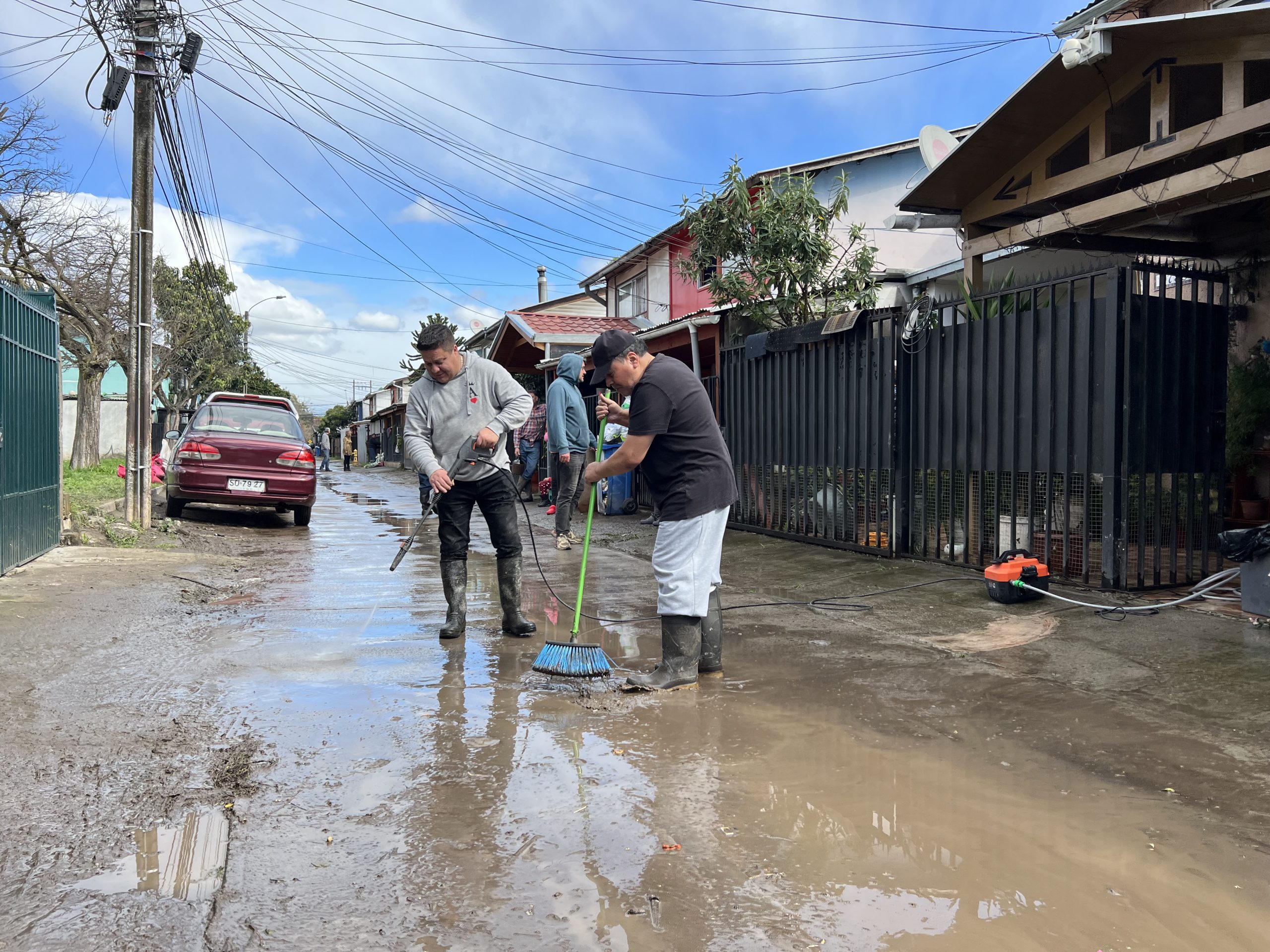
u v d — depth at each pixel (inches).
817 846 93.0
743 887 84.5
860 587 234.7
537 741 125.0
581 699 144.7
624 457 151.5
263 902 81.2
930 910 80.6
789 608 215.3
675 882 85.4
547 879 86.0
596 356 150.5
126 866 87.7
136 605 214.2
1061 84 242.4
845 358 289.9
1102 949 74.3
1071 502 214.7
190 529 405.1
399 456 1815.9
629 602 230.2
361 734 127.3
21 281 768.9
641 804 103.5
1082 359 211.2
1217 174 212.8
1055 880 85.9
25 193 729.6
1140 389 203.8
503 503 187.8
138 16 396.8
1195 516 220.1
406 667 164.2
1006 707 138.4
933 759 117.5
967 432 243.9
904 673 157.3
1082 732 126.6
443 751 120.6
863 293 434.9
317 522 474.3
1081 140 265.1
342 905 80.7
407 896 82.6
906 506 268.4
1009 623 187.9
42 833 94.3
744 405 352.5
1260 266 308.0
